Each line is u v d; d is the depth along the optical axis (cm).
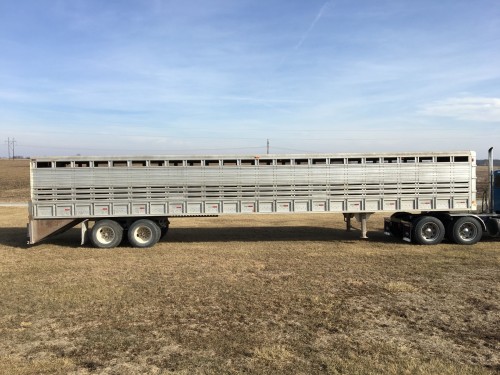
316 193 1285
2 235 1542
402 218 1370
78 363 470
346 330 563
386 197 1286
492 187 1331
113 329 571
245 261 1026
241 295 726
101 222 1266
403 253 1119
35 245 1320
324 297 712
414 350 498
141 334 552
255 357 481
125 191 1263
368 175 1287
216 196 1277
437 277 847
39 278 859
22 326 585
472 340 528
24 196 3791
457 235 1273
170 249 1223
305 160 1295
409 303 679
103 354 493
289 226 1775
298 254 1117
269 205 1284
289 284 799
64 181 1256
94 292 744
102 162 1295
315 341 526
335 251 1159
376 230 1625
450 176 1295
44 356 489
